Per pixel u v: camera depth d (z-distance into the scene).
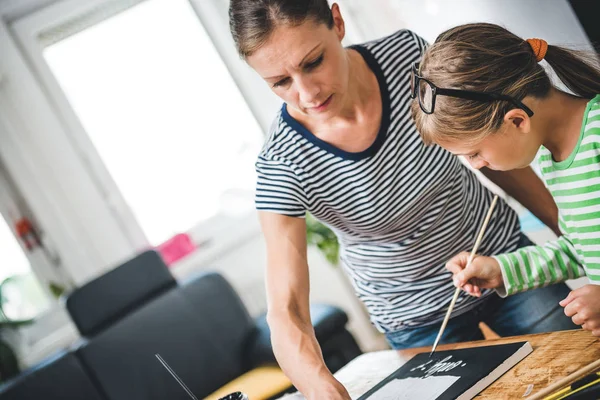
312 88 1.21
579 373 0.95
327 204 1.43
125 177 3.69
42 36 3.60
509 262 1.29
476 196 1.51
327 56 1.21
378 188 1.38
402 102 1.39
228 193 3.74
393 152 1.37
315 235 3.42
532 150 1.12
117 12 3.61
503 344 1.17
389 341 1.64
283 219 1.40
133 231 3.69
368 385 1.31
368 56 1.40
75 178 3.62
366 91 1.37
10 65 3.53
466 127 1.06
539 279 1.28
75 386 2.89
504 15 2.31
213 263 3.70
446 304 1.51
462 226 1.47
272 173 1.41
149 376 2.96
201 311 3.11
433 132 1.11
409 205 1.41
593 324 1.04
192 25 3.67
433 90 1.08
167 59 3.68
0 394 2.82
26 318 3.53
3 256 3.57
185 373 2.99
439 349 1.34
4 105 3.56
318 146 1.37
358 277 1.60
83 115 3.65
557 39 2.13
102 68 3.65
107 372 2.92
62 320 3.58
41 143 3.59
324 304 2.94
